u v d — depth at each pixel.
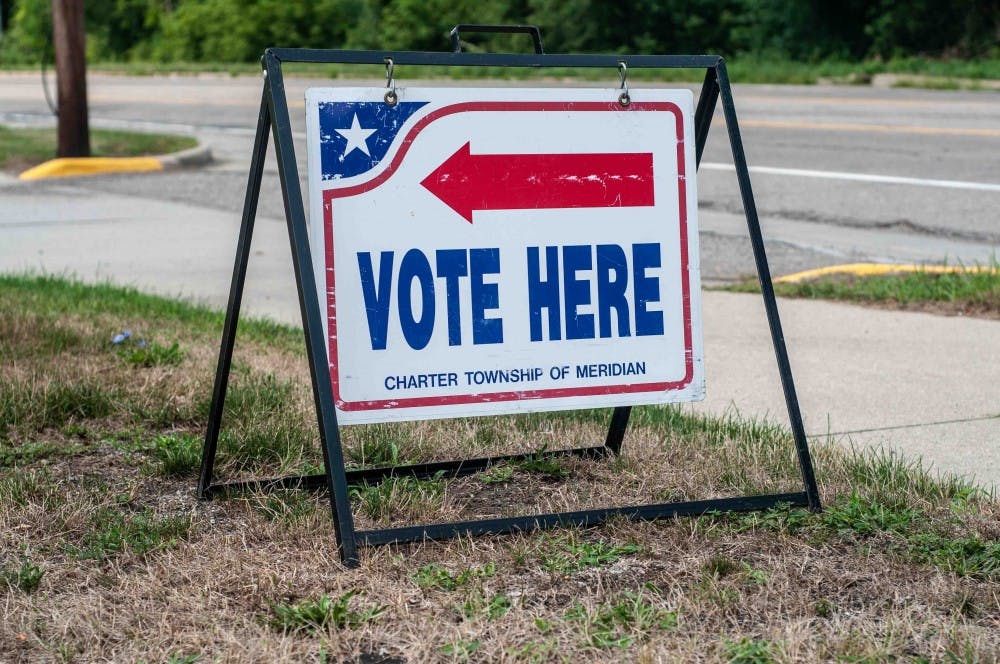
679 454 4.21
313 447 4.30
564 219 3.57
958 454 4.43
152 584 3.03
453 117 3.46
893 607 2.92
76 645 2.73
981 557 3.17
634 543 3.34
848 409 5.12
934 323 6.80
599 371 3.61
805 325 6.82
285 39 43.38
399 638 2.77
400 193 3.43
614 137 3.60
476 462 4.05
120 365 5.39
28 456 4.18
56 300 6.97
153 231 10.59
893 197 11.48
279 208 11.80
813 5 37.28
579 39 37.81
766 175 13.11
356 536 3.21
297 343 6.10
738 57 37.50
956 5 35.38
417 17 40.31
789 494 3.57
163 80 33.53
